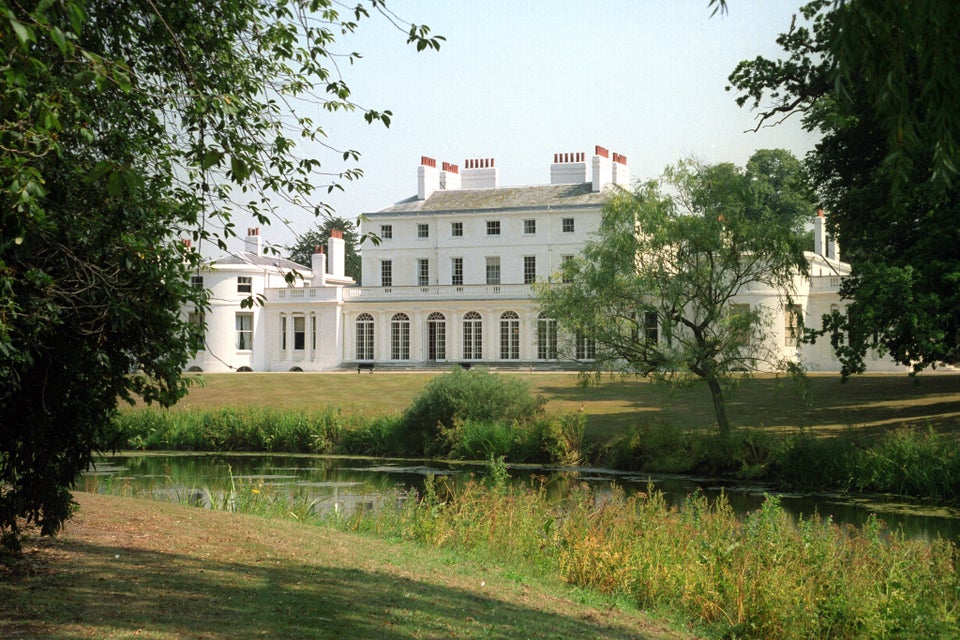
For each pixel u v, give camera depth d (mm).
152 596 8812
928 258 28516
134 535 12250
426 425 34906
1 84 7234
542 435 32438
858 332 29812
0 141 7695
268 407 39000
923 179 24156
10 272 8281
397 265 68188
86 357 10227
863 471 25375
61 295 9281
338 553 12375
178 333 11039
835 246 61312
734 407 37906
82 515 13539
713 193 30656
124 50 10891
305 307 64062
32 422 10133
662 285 30547
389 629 8469
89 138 8898
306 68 12102
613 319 31047
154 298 10148
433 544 14953
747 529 13797
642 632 10352
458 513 16516
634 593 12688
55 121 7246
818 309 54312
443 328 63125
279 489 25062
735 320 30156
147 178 10516
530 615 10156
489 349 61906
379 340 63781
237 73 11320
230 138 11000
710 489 25672
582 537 14180
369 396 45906
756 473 27219
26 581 9109
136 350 10586
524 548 14750
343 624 8422
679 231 30156
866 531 14906
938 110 7133
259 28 11914
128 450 35938
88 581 9266
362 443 35406
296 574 10547
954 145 7125
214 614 8312
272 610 8672
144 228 10195
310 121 12312
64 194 9469
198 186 11422
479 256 66375
